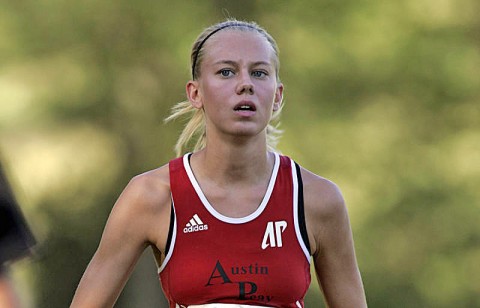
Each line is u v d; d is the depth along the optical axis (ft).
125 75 154.71
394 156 153.38
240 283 38.34
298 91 149.89
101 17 152.15
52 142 155.63
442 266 155.22
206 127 39.99
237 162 39.32
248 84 38.55
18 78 153.79
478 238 155.12
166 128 155.33
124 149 157.28
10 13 152.97
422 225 154.71
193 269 38.50
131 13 149.69
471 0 151.74
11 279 21.91
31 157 154.71
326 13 148.77
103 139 157.07
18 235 21.97
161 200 39.65
